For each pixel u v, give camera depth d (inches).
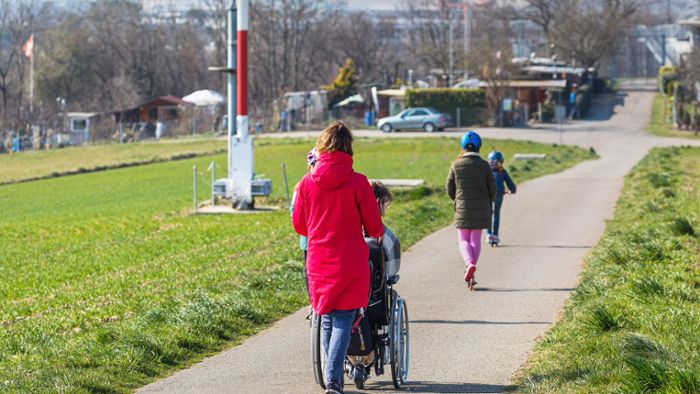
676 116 5989.2
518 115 6461.6
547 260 1237.1
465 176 1051.3
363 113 7598.4
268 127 6811.0
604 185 2383.1
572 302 901.8
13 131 6870.1
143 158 4872.0
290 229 1831.9
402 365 681.0
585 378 606.9
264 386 680.4
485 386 663.8
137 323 882.1
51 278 1418.6
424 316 911.7
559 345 735.1
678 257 1056.2
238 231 1918.1
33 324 979.9
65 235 2092.8
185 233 1942.7
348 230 586.2
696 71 6914.4
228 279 1187.9
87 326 936.9
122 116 7701.8
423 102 6525.6
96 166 4552.2
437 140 4980.3
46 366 725.3
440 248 1373.0
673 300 813.2
